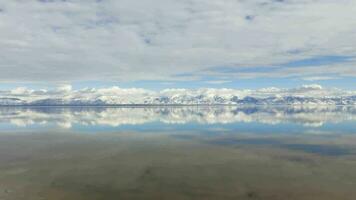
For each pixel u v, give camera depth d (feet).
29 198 119.24
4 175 148.25
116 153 200.44
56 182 137.59
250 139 261.03
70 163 172.24
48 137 274.57
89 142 245.65
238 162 175.11
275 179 142.10
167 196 121.70
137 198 119.96
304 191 126.31
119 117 586.86
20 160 179.22
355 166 165.07
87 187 131.54
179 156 191.21
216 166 165.89
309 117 558.97
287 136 277.64
